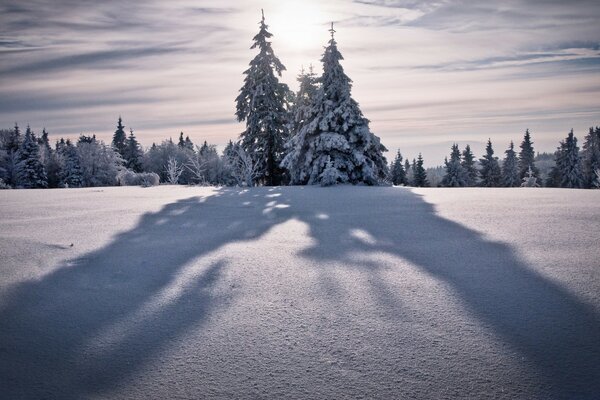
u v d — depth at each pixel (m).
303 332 2.97
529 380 2.32
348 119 21.12
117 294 3.82
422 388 2.28
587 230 6.08
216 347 2.78
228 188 17.45
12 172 53.88
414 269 4.41
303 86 30.45
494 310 3.27
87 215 8.74
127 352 2.73
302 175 21.73
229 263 4.78
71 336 2.97
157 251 5.43
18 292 3.89
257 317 3.25
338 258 4.92
